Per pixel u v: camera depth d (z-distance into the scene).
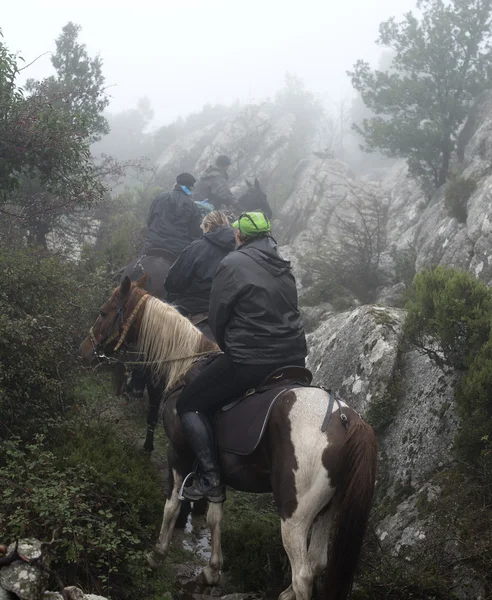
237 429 4.06
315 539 3.87
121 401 7.12
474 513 4.40
